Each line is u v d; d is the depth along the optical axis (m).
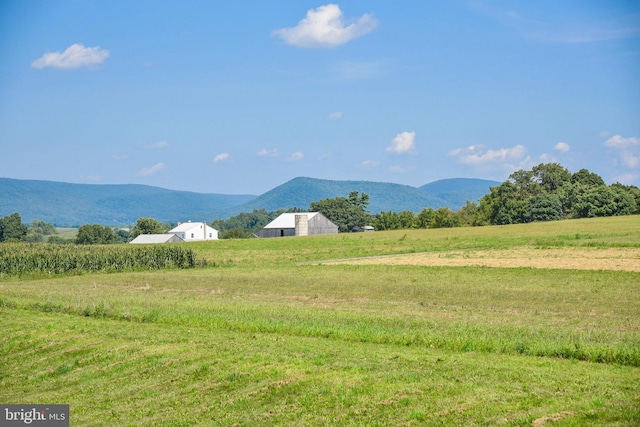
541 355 25.80
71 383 26.70
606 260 62.38
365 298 43.69
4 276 69.06
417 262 68.44
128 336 32.91
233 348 28.84
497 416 18.48
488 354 26.20
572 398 19.55
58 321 38.47
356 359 25.67
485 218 184.88
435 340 28.12
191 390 24.12
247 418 20.77
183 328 34.97
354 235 130.00
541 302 39.66
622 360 24.11
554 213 172.75
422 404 20.08
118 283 58.75
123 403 23.62
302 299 44.31
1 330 36.12
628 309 36.53
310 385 22.95
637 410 18.03
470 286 47.50
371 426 18.94
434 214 196.00
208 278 60.09
